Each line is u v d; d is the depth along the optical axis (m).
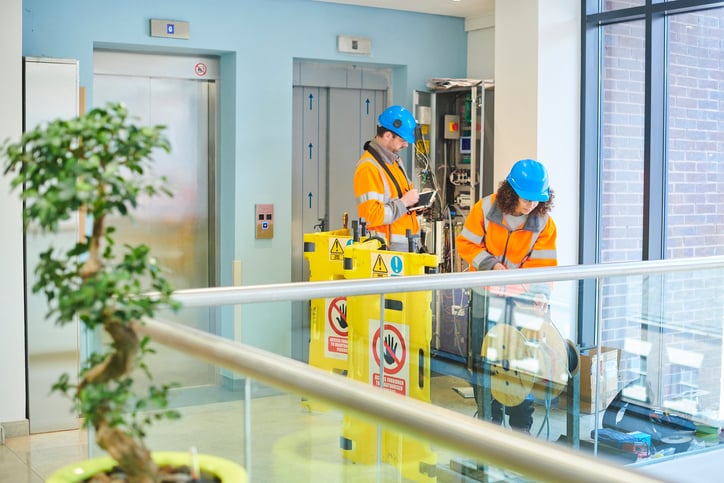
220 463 2.03
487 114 7.74
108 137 1.69
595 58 7.18
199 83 7.51
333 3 7.67
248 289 2.96
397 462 3.07
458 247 5.57
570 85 7.14
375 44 7.91
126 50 7.13
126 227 7.23
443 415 1.65
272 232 7.47
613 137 7.12
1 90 5.64
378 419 1.72
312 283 3.11
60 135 1.63
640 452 4.25
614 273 3.92
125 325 1.73
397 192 6.48
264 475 2.65
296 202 7.99
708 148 6.47
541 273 3.72
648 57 6.66
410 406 1.69
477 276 3.53
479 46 8.27
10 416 5.85
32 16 6.51
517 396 3.80
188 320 2.85
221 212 7.51
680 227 6.68
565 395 3.96
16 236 5.74
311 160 8.03
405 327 3.43
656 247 6.80
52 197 1.61
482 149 7.71
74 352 6.05
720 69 6.36
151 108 7.31
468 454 1.58
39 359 5.97
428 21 8.19
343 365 3.24
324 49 7.66
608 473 1.37
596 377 4.05
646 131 6.71
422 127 8.05
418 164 8.00
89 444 2.61
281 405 2.68
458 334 3.58
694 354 4.35
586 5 7.10
